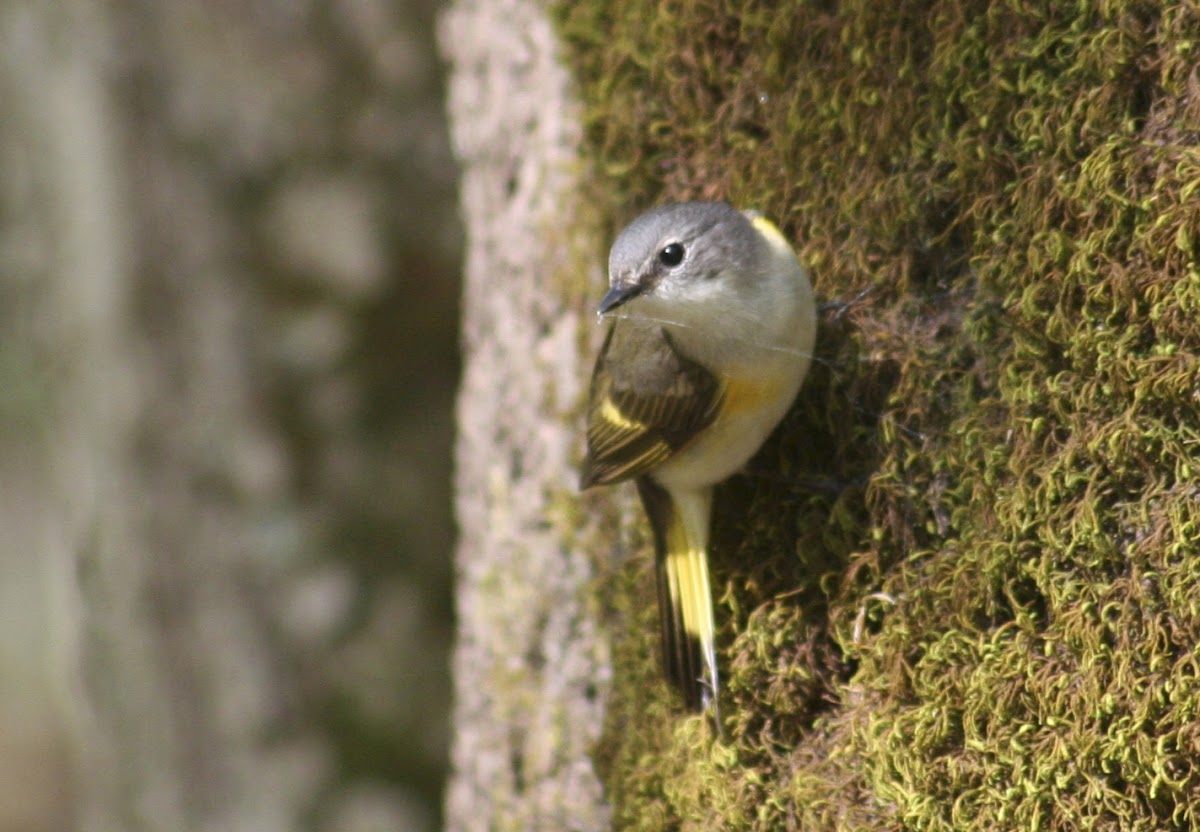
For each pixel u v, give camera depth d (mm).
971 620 5730
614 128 7621
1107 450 5188
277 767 12922
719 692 6793
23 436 18531
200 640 12977
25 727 22078
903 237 6168
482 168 8727
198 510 12875
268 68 12664
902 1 6094
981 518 5754
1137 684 5062
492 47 8523
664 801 7383
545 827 8391
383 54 12805
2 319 14867
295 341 12828
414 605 13078
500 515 8633
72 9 12789
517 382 8398
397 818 12945
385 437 13039
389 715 13023
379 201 12844
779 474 6703
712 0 7000
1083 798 5242
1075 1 5344
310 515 12922
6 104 13633
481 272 8773
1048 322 5387
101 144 12664
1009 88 5590
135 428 12789
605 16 7645
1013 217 5629
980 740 5598
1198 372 4902
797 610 6531
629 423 6664
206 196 12641
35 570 20953
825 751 6402
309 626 12930
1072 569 5348
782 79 6754
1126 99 5180
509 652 8570
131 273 12672
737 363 6230
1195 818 4891
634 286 6305
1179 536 4941
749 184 6980
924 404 6023
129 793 13359
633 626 7789
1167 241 4973
